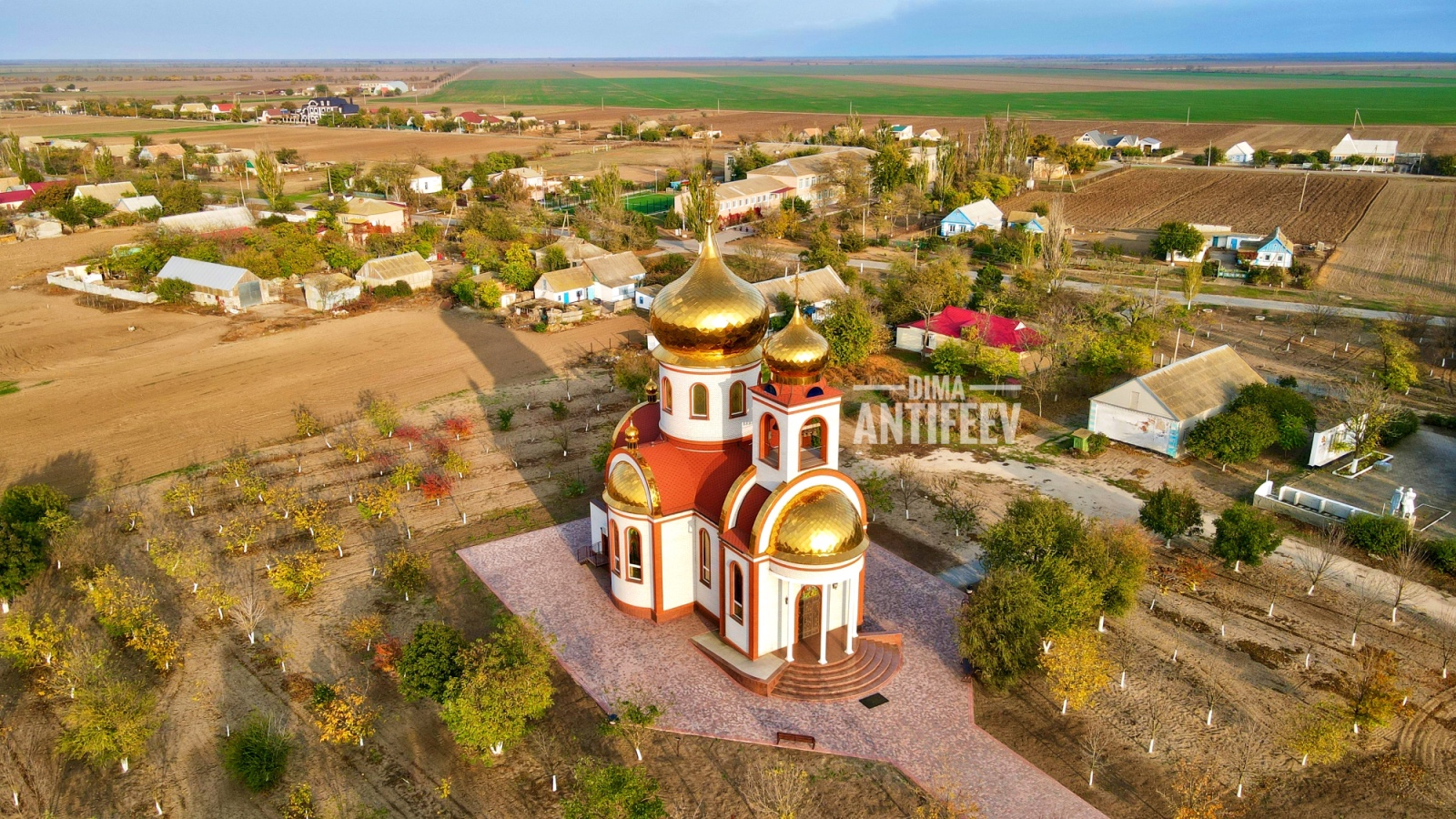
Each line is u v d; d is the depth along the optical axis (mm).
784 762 39594
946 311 92438
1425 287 114438
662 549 48281
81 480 66375
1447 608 49781
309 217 151375
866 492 61625
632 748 40469
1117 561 48656
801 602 46594
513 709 38688
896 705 43094
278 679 45031
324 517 60875
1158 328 91625
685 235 149875
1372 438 66438
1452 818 36406
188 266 111938
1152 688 43906
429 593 52312
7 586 50781
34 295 114688
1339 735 38875
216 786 38500
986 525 59188
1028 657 43312
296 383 85000
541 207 160750
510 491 64500
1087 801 37344
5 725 42125
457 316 105312
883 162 166375
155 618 48406
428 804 37594
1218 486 64562
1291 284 116688
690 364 47969
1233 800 37312
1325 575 53125
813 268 114938
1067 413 77438
